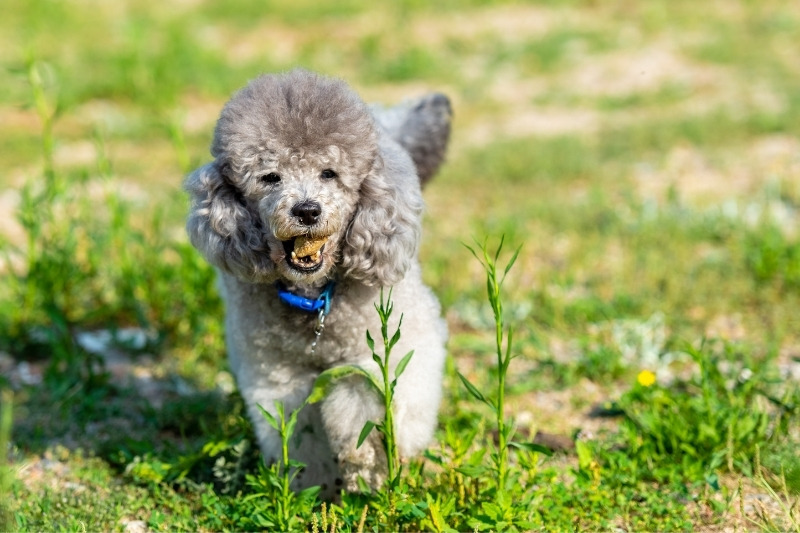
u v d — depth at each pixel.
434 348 6.33
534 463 6.20
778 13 23.34
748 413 7.02
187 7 25.47
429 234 12.21
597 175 14.37
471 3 25.14
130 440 7.10
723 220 11.75
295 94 5.84
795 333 9.13
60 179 9.73
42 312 9.45
